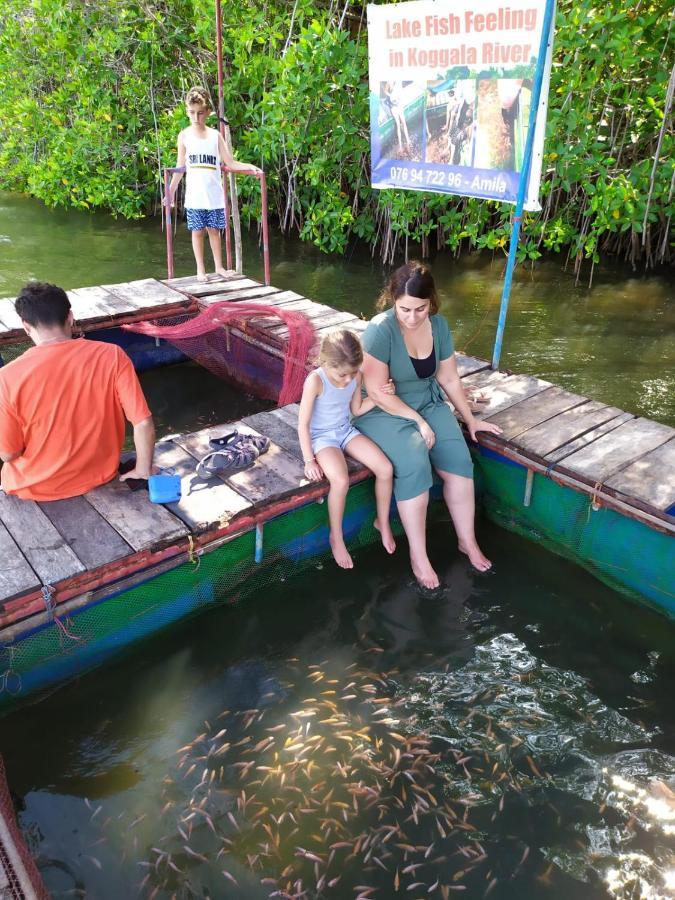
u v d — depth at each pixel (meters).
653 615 3.94
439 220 9.69
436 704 3.32
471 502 4.27
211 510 3.70
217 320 6.17
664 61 8.40
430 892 2.54
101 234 11.05
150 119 11.84
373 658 3.60
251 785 2.92
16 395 3.41
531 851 2.68
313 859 2.65
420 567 4.13
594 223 8.74
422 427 4.10
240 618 3.87
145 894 2.53
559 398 4.92
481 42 4.63
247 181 10.66
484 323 7.77
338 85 9.17
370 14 5.22
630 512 3.78
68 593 3.22
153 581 3.58
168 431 5.85
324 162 9.80
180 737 3.14
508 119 4.68
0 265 9.33
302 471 4.08
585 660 3.60
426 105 5.17
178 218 12.02
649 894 2.54
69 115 12.51
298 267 9.87
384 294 4.06
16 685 3.28
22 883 2.21
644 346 7.20
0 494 3.75
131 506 3.71
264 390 6.36
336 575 4.20
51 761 3.02
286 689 3.41
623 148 9.13
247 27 9.71
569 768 3.01
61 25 11.51
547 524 4.39
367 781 2.94
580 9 7.69
